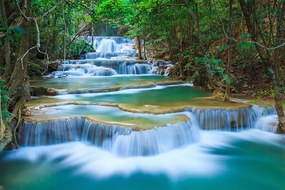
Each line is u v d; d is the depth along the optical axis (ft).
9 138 15.90
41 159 18.13
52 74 44.57
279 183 15.69
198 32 28.04
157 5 31.37
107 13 38.96
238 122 22.85
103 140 19.06
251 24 19.02
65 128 20.12
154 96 28.96
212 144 20.48
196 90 32.81
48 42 45.60
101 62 51.55
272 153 19.11
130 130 17.94
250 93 28.66
